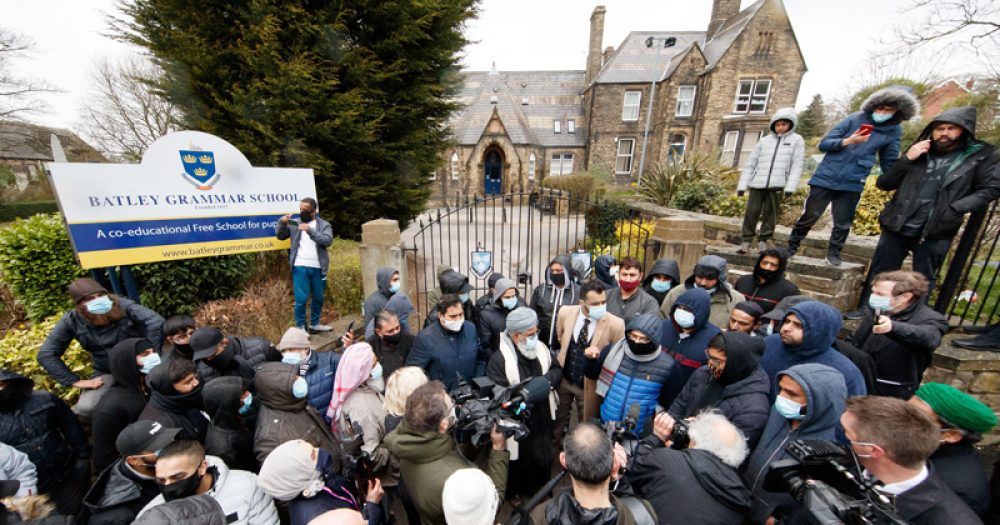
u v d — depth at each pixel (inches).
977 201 106.3
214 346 95.4
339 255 213.9
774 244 184.4
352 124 222.5
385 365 119.1
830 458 57.7
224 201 152.6
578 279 169.9
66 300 155.3
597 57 841.5
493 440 79.8
